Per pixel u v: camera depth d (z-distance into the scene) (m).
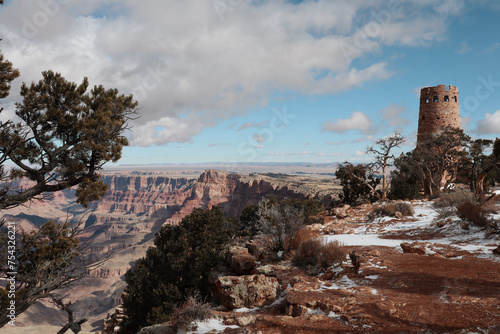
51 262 16.61
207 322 8.30
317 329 6.98
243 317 8.11
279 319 7.83
